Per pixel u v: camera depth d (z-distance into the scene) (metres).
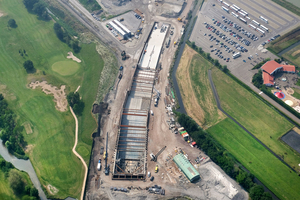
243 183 133.88
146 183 137.88
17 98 181.50
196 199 132.00
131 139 158.88
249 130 165.25
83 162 146.25
